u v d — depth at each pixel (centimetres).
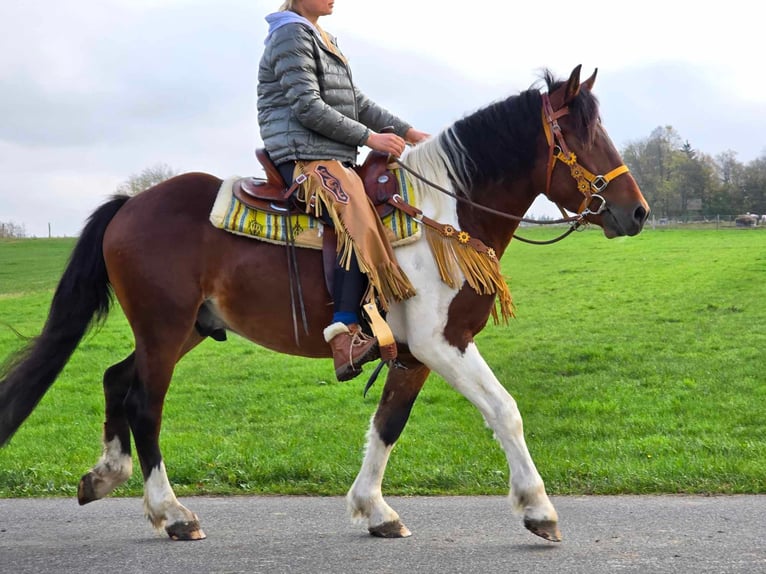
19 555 441
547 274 2839
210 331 510
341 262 455
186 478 653
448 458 715
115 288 491
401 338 469
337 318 454
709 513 519
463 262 456
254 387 1290
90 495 498
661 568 402
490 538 471
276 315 477
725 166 6662
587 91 480
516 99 486
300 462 691
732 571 397
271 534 488
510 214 486
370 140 468
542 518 443
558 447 790
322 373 1404
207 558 431
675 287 2384
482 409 453
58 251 4528
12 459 761
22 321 2062
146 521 527
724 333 1658
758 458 705
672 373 1298
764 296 2138
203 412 1101
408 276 457
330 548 452
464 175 477
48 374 496
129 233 484
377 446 494
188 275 475
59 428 988
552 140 475
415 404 1097
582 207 478
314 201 461
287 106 476
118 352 1620
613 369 1348
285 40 466
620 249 3622
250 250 474
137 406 475
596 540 459
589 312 2019
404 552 441
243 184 487
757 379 1226
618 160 475
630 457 730
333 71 480
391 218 466
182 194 491
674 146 6719
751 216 5725
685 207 6569
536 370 1370
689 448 770
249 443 843
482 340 1677
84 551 448
